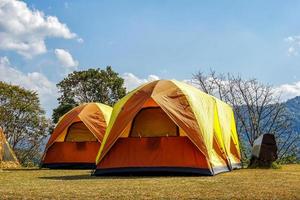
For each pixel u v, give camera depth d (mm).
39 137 33500
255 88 31234
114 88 36906
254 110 30797
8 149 20156
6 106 32031
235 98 31234
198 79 31406
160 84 12773
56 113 34688
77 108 19344
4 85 32062
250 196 6598
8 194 6938
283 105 30734
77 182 9438
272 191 7273
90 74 36125
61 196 6664
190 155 11875
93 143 18281
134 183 9000
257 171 13852
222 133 14844
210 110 13734
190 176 11391
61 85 36062
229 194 6852
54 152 18562
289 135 29172
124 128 11984
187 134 11773
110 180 10016
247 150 23703
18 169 17516
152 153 12070
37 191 7375
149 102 12539
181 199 6293
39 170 16484
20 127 32750
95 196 6656
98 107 19297
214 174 11789
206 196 6605
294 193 6988
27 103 32969
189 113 12109
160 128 12273
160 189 7645
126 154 12195
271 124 30047
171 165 11859
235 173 12719
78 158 18219
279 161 23609
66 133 18625
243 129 30625
